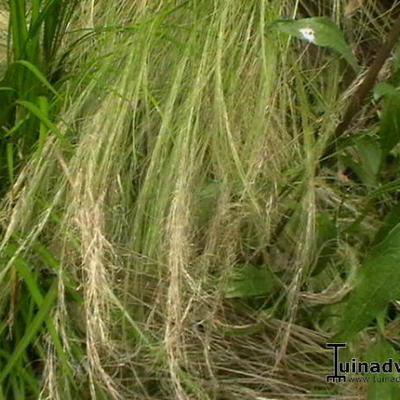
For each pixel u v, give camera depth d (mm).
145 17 1212
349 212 1239
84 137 1149
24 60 1124
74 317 1130
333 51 1265
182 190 1106
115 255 1099
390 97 991
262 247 1154
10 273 1090
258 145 1151
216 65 1167
